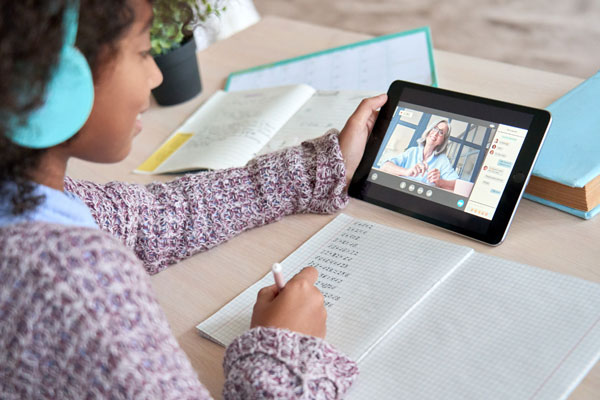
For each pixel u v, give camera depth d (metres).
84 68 0.49
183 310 0.77
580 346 0.61
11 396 0.51
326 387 0.59
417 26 2.64
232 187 0.87
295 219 0.90
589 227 0.78
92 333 0.48
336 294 0.74
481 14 2.62
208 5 1.20
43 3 0.45
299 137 1.05
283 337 0.61
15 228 0.50
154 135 1.19
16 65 0.45
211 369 0.68
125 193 0.82
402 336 0.67
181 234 0.84
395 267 0.76
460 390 0.60
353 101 1.10
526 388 0.58
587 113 0.87
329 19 2.86
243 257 0.84
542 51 2.33
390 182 0.86
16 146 0.51
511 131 0.79
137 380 0.49
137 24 0.56
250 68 1.35
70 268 0.49
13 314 0.48
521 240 0.78
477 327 0.66
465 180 0.81
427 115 0.86
